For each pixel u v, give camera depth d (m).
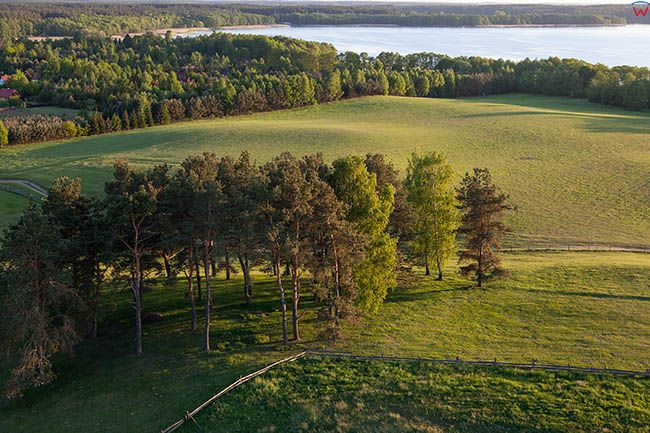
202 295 50.09
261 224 37.59
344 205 39.62
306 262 39.50
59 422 32.81
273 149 106.94
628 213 76.81
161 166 40.94
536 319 44.47
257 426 31.23
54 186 39.44
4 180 91.44
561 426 30.20
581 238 68.56
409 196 53.72
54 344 35.91
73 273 39.56
